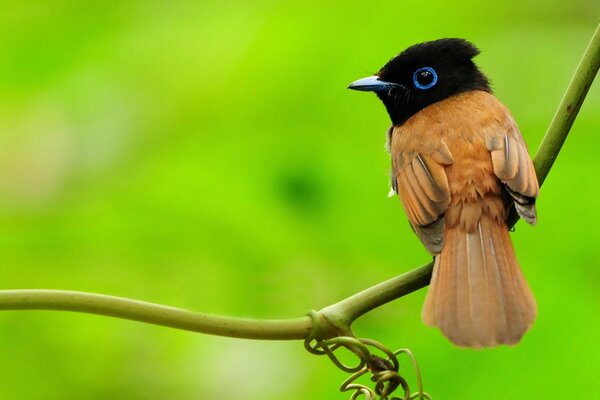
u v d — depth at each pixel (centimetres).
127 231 1262
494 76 1318
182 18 1283
